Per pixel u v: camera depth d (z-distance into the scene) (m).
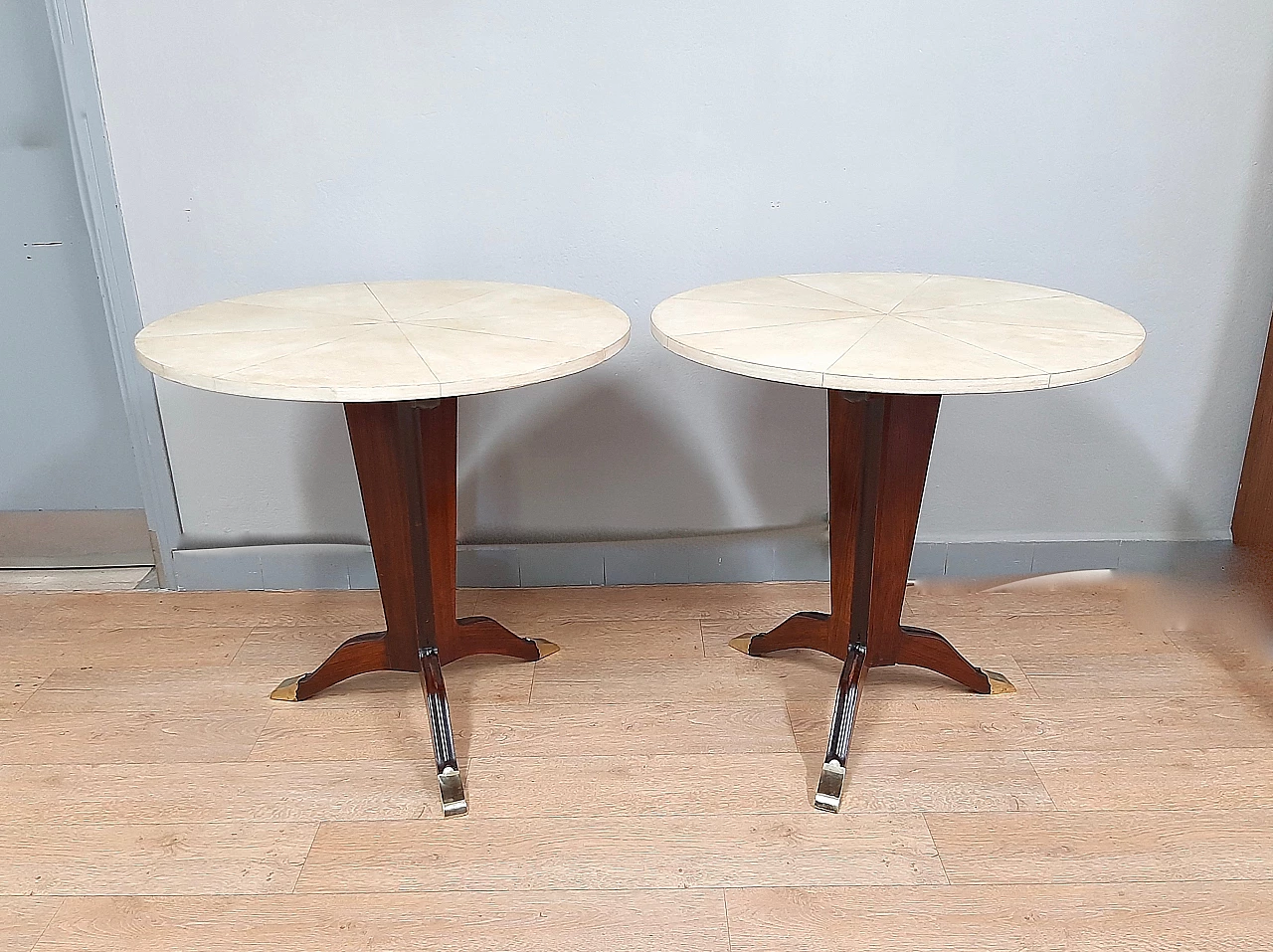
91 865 1.67
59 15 2.12
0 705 2.10
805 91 2.22
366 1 2.14
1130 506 2.58
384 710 2.09
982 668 2.19
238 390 1.51
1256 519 2.49
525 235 2.32
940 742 1.96
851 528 1.99
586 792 1.83
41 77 2.35
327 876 1.65
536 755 1.93
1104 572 2.59
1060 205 2.31
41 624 2.42
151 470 2.48
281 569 2.57
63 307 2.56
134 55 2.16
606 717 2.04
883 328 1.72
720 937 1.52
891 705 2.07
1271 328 2.37
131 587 2.60
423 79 2.20
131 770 1.90
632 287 2.37
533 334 1.75
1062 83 2.21
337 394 1.47
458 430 2.45
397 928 1.54
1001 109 2.23
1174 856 1.67
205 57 2.17
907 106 2.23
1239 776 1.86
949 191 2.30
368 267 2.35
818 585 2.58
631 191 2.29
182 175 2.26
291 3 2.14
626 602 2.50
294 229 2.31
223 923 1.56
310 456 2.48
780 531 2.56
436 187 2.28
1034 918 1.55
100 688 2.16
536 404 2.43
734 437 2.47
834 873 1.64
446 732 1.87
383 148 2.25
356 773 1.89
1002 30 2.17
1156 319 2.40
